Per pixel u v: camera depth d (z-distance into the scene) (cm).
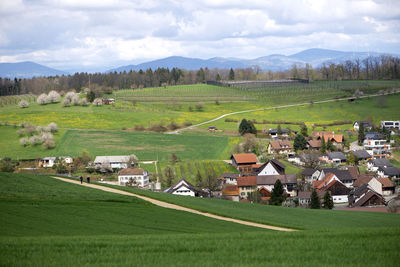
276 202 8312
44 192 4784
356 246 2731
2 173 5994
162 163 12650
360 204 8212
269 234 3153
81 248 2664
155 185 10450
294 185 9969
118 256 2508
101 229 3516
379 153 13300
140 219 4050
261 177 10069
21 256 2470
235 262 2417
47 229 3359
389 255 2527
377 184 9550
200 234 3178
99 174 11894
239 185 9875
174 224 3959
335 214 5634
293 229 4203
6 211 3812
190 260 2445
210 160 12975
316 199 7850
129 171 10825
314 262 2408
